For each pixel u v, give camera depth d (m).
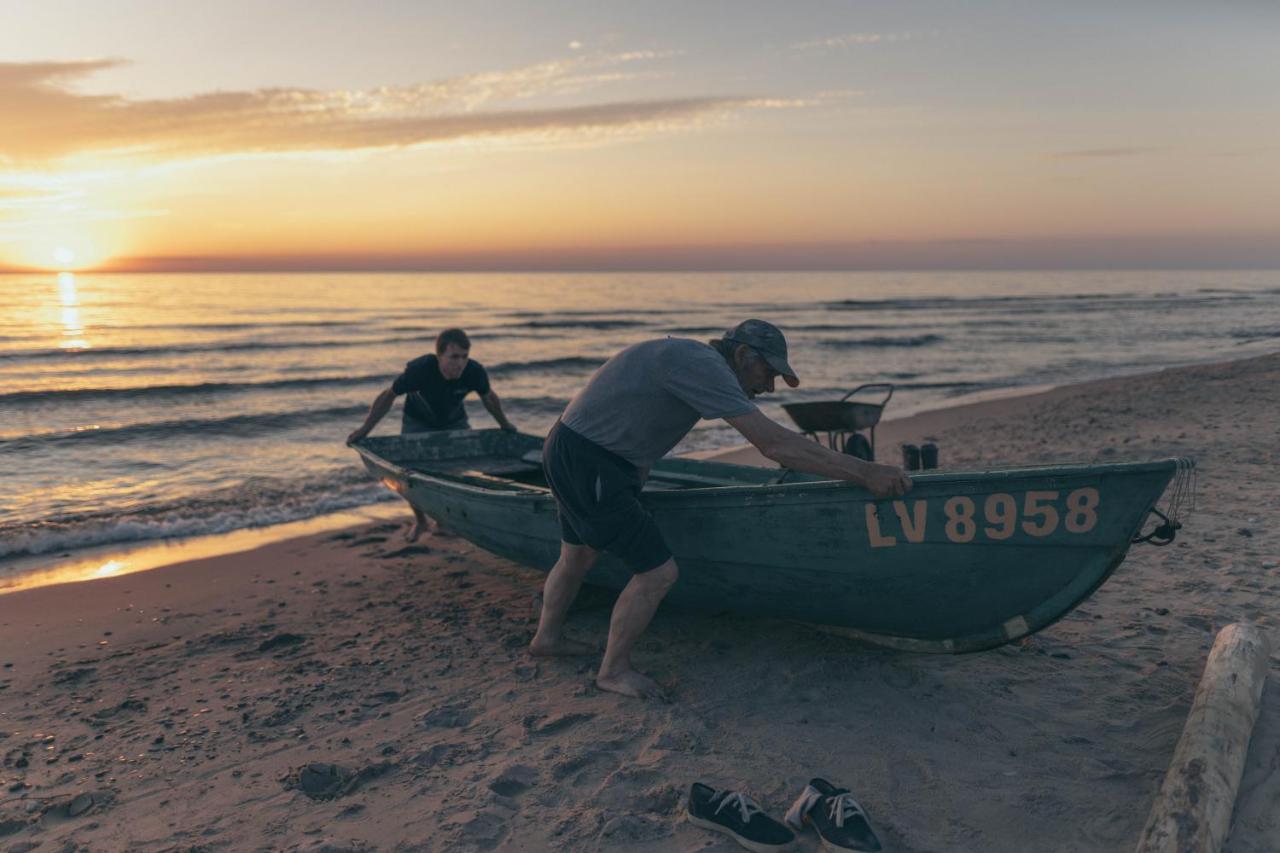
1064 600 3.07
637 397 3.25
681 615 4.50
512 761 3.10
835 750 3.07
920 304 83.88
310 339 39.38
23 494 9.77
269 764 3.18
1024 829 2.56
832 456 3.12
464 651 4.29
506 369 27.22
